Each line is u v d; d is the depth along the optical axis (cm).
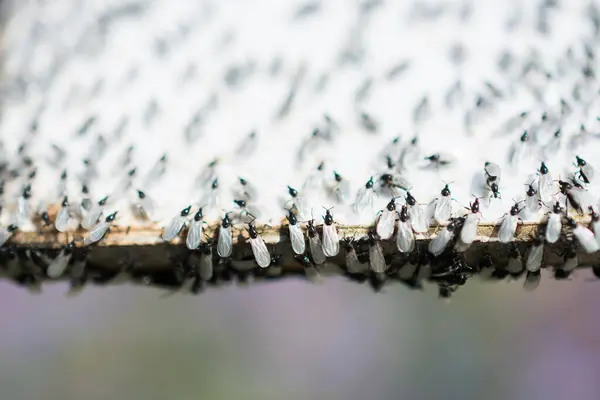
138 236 28
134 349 44
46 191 29
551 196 28
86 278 29
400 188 28
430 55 30
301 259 29
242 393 43
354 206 28
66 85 31
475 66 30
